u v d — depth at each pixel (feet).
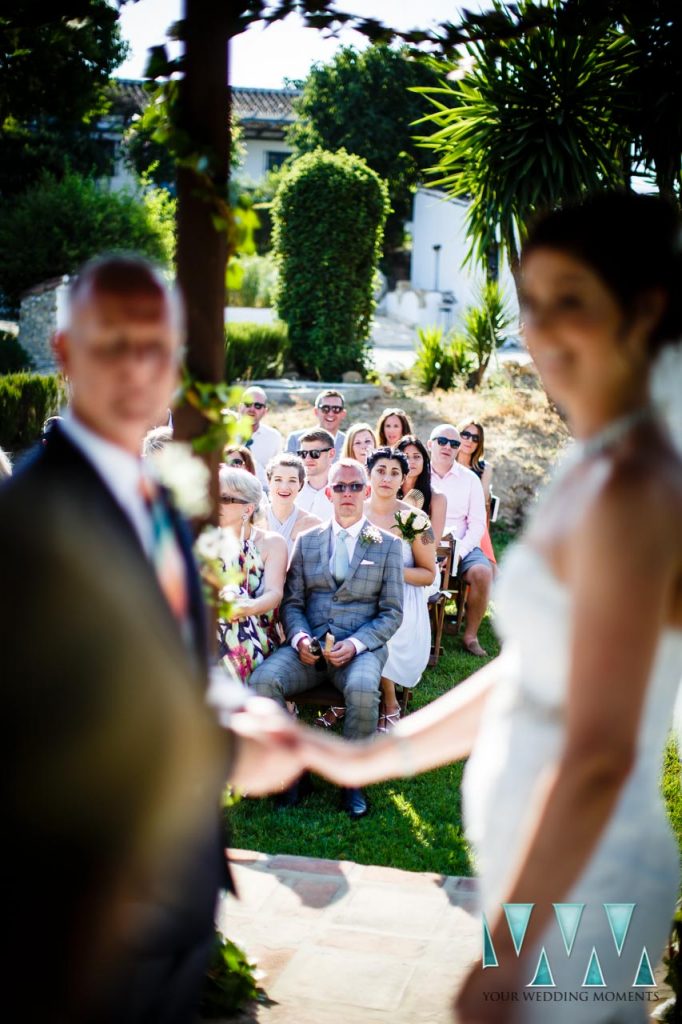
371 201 52.39
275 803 15.92
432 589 22.11
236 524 16.71
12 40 9.48
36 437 39.34
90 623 4.63
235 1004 8.13
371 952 9.24
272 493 20.77
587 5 8.96
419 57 9.25
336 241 51.93
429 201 102.63
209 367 7.58
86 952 4.95
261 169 120.47
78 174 72.33
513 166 30.68
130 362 4.91
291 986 8.61
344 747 6.16
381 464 20.24
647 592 4.06
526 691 4.88
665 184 18.81
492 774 5.11
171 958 5.48
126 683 4.73
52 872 4.83
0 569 4.58
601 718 4.00
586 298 4.50
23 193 77.82
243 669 16.61
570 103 29.19
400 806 15.80
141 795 4.89
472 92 31.86
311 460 23.41
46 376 40.04
